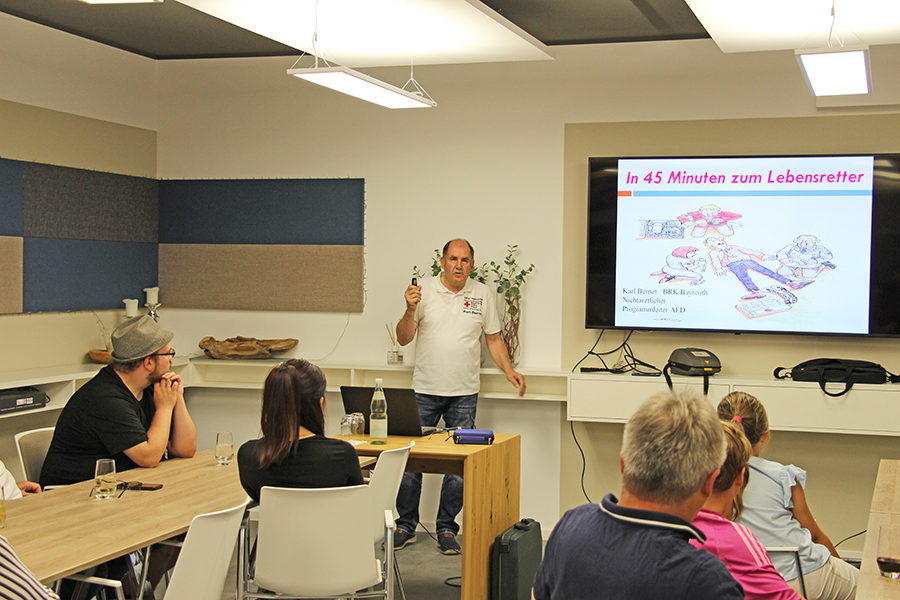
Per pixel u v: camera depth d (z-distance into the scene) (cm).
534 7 445
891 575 211
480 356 526
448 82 539
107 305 549
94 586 297
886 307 470
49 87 504
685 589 147
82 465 339
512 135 532
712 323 494
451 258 501
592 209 508
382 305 554
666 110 509
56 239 512
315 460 283
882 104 475
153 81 575
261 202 572
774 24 371
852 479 488
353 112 557
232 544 251
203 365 575
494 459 386
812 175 478
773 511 269
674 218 497
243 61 554
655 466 158
